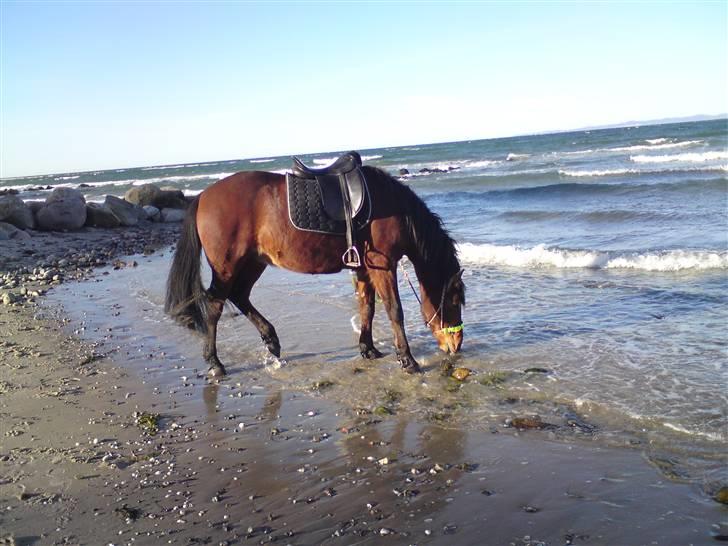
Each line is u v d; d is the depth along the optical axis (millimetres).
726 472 3510
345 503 3533
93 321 8477
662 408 4402
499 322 6980
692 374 4980
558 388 4965
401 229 5656
